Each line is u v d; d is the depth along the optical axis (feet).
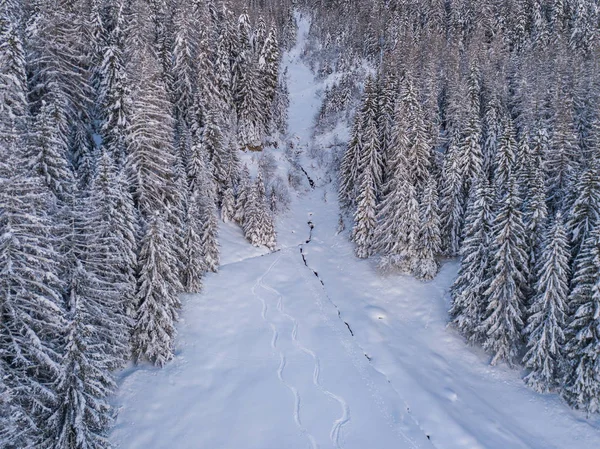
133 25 144.77
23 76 94.53
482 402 86.28
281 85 285.43
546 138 126.21
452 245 129.29
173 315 86.07
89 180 85.20
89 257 66.49
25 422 47.88
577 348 80.28
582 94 155.43
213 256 120.06
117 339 71.46
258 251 140.26
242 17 212.84
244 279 121.60
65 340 51.96
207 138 146.41
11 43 91.86
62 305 58.23
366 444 70.95
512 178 91.35
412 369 93.15
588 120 144.87
